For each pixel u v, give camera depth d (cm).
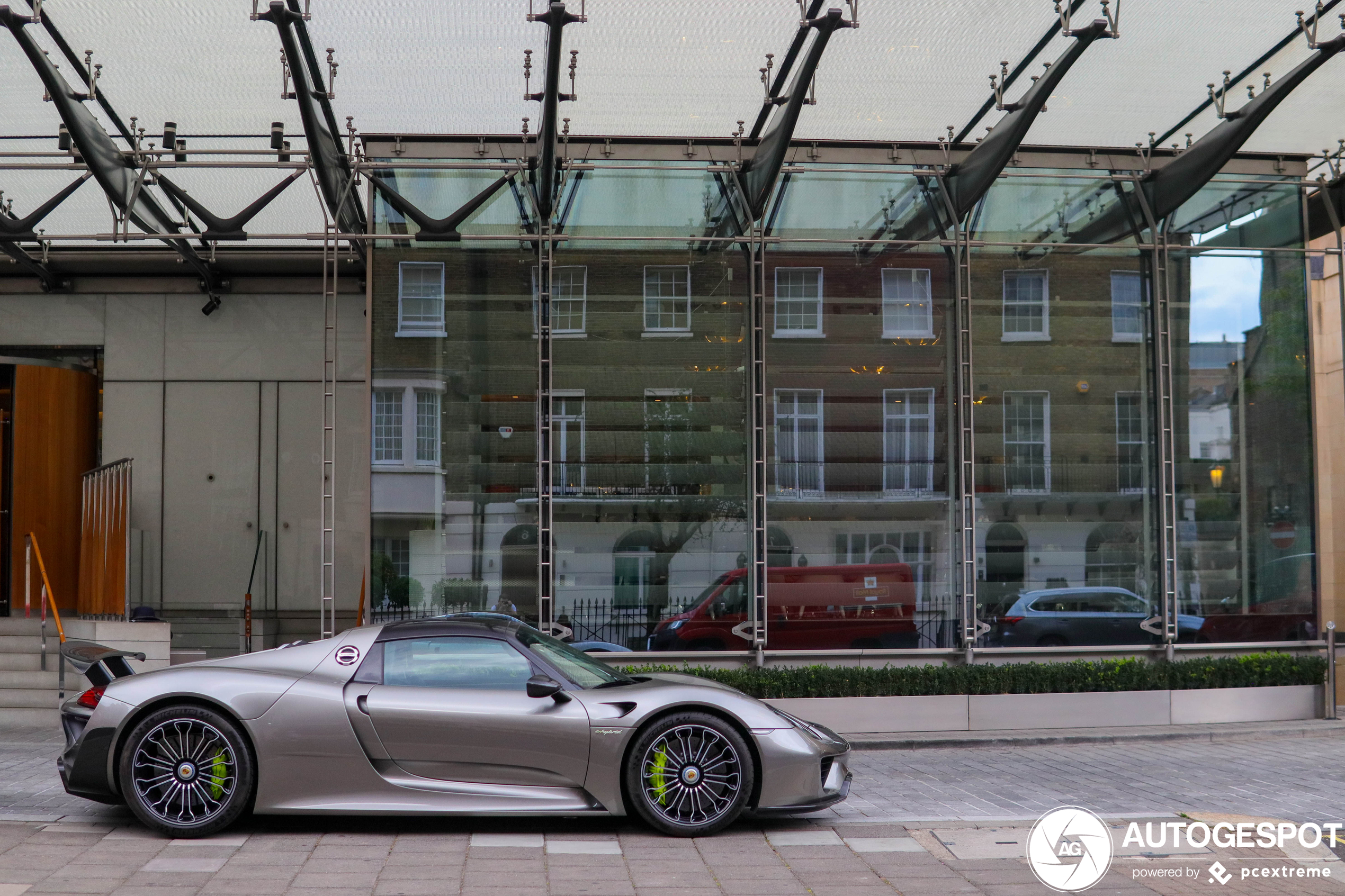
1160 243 1115
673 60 960
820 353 1073
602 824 598
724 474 1054
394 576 1012
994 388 1091
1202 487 1106
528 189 1059
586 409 1046
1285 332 1129
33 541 1080
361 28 905
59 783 708
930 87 1016
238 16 887
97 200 1156
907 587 1059
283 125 1045
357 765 553
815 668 991
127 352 1307
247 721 550
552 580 1026
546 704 570
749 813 606
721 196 1077
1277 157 1139
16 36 827
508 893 460
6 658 1037
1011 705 995
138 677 570
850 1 827
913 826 603
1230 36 948
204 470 1305
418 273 1044
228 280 1311
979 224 1101
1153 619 1084
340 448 1307
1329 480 1254
